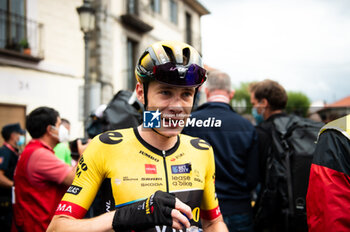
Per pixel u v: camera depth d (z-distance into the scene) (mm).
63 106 7148
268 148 1865
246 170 1803
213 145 1735
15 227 1784
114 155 884
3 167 2738
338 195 928
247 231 1705
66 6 7219
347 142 964
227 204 1696
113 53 8703
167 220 702
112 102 1890
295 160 1659
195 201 923
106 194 874
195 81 856
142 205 749
